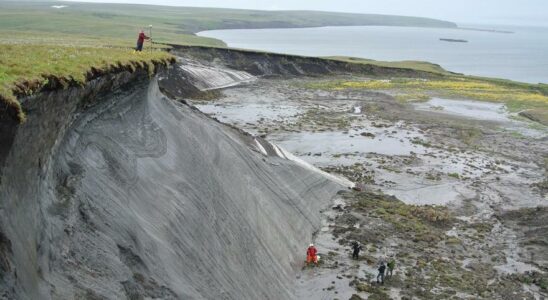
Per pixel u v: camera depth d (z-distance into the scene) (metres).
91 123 21.11
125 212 18.97
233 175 30.17
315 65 110.81
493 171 49.94
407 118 70.69
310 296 25.12
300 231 31.28
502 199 42.28
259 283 23.73
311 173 39.47
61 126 17.62
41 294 12.75
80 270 14.94
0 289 10.95
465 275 28.44
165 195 22.55
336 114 70.75
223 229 24.48
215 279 20.89
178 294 17.91
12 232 12.48
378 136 59.56
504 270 29.73
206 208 24.58
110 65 21.97
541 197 43.25
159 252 18.94
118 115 24.00
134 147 23.55
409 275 27.78
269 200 31.14
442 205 40.16
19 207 13.40
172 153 26.47
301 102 78.50
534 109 82.56
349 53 190.00
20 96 13.77
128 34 124.56
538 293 27.22
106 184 19.20
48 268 13.80
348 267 28.11
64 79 16.78
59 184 16.72
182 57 95.62
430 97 89.44
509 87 109.75
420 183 44.78
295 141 55.06
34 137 14.91
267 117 66.00
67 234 15.41
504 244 33.56
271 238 27.77
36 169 15.12
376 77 111.75
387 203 38.50
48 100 15.83
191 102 71.81
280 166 37.03
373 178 45.19
